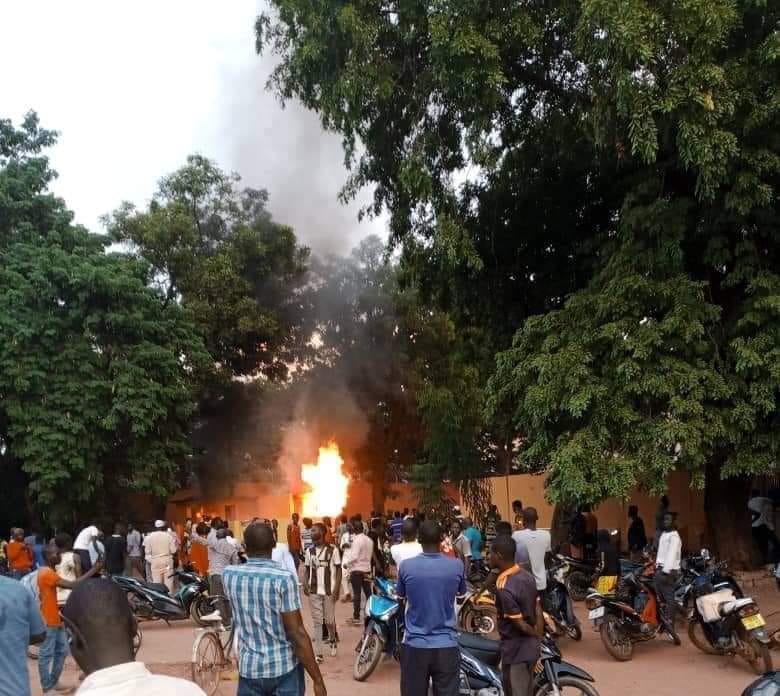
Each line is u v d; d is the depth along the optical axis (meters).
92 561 14.13
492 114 14.20
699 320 11.89
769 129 11.55
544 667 6.64
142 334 24.67
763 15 11.82
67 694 9.07
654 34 11.12
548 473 12.99
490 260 16.72
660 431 11.41
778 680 5.62
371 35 13.16
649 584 10.75
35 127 27.06
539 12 13.02
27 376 22.20
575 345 12.41
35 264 23.44
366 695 8.56
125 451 24.28
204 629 9.09
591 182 15.73
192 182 31.25
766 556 17.06
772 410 11.63
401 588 5.60
